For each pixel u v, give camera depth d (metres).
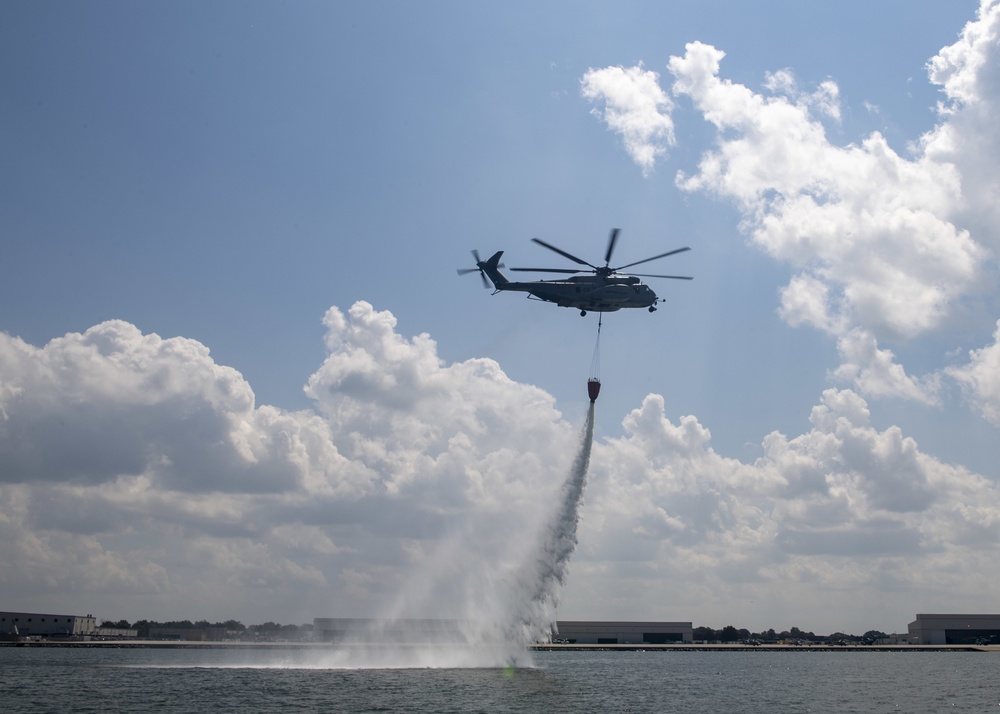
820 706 106.88
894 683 140.75
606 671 158.88
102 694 109.69
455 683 123.06
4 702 101.81
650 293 118.56
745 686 132.50
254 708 96.38
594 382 118.62
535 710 96.19
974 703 110.94
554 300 117.81
